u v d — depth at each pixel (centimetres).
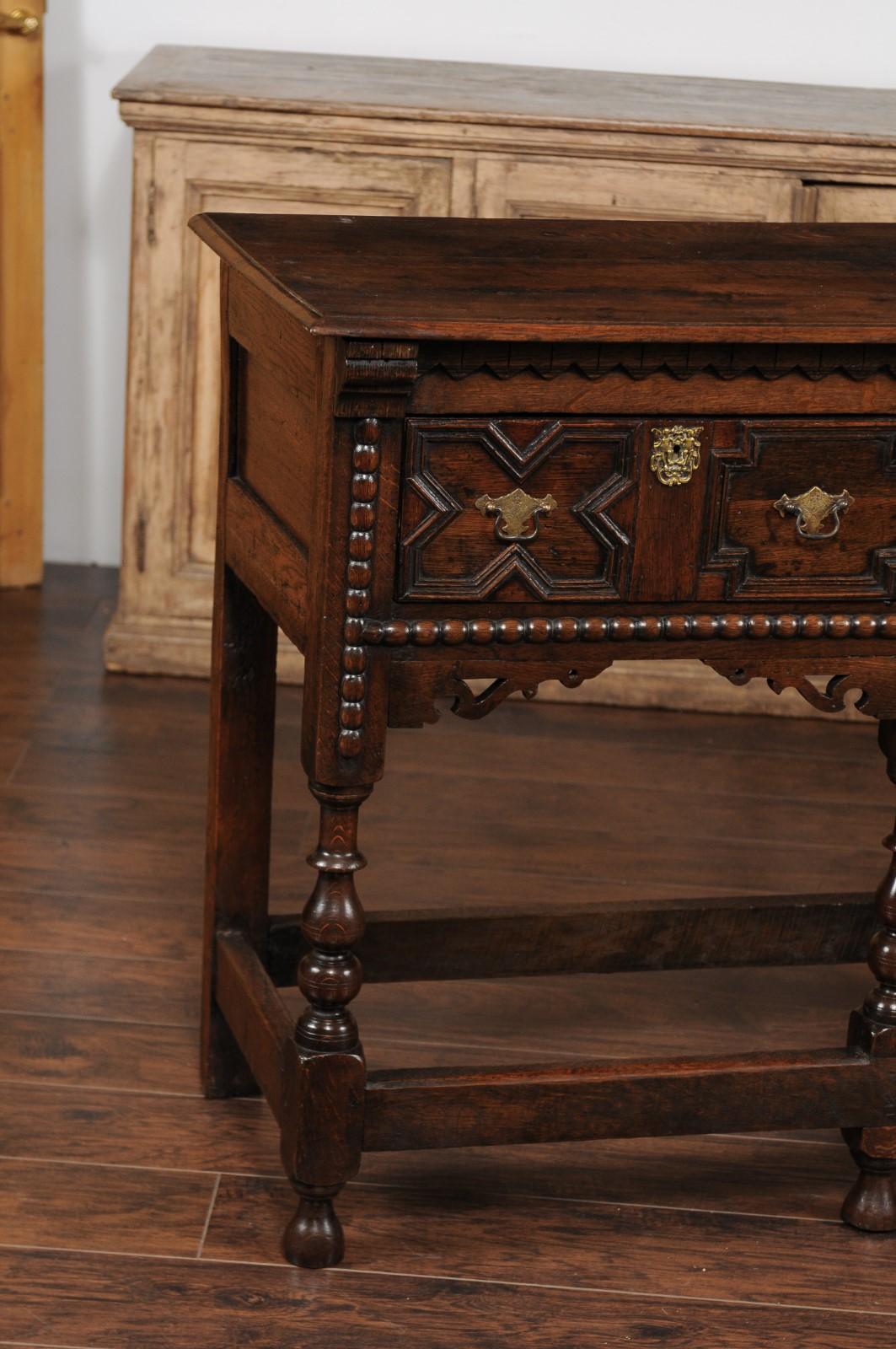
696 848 339
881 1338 215
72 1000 275
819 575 203
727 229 240
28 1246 220
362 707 197
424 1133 216
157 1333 207
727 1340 213
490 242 222
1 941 290
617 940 263
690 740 393
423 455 190
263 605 219
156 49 422
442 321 181
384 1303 215
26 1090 252
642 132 370
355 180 376
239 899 249
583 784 366
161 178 375
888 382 197
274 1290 216
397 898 312
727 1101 223
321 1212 220
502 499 192
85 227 451
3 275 428
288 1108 215
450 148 373
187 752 369
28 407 441
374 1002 281
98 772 356
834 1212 238
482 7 441
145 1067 260
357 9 441
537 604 198
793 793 368
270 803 247
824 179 375
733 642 205
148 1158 239
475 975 261
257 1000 229
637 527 197
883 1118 229
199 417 393
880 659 210
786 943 268
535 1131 219
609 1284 221
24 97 418
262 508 220
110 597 455
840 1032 280
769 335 187
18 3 411
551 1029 276
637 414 193
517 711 404
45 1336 205
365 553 191
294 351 200
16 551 454
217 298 384
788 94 422
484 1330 212
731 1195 241
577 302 194
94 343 460
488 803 354
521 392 189
